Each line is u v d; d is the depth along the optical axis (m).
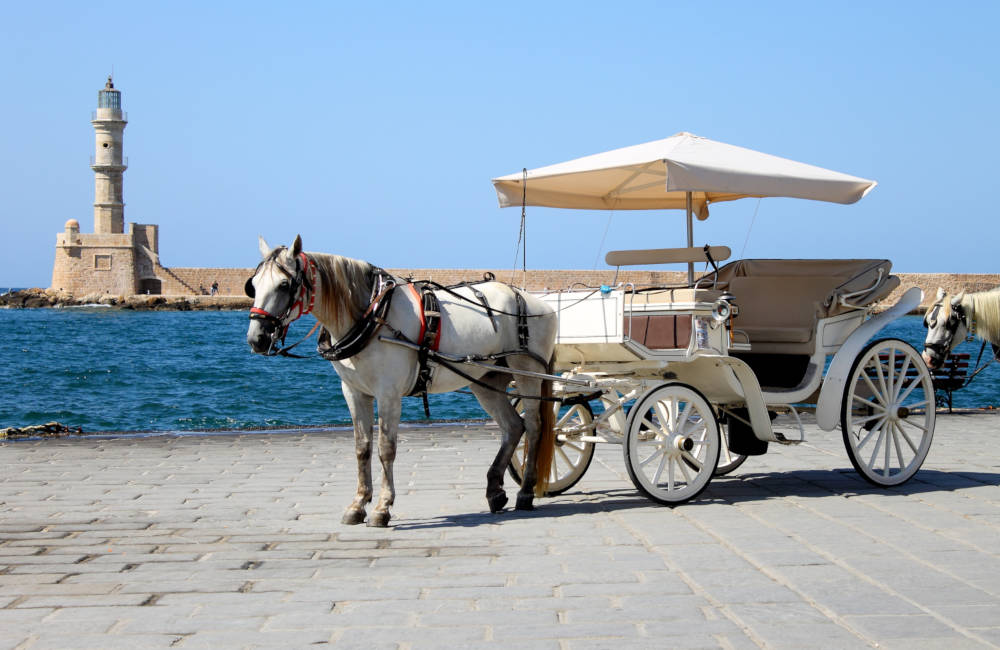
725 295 8.13
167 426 19.52
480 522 7.39
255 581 5.69
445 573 5.83
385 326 7.21
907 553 6.13
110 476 9.66
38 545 6.68
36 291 104.12
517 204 9.25
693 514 7.50
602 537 6.75
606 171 8.55
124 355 42.16
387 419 7.23
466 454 11.02
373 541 6.75
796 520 7.20
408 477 9.54
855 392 8.78
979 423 13.60
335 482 9.30
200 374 32.03
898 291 83.56
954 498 8.05
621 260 9.06
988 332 10.52
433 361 7.41
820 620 4.82
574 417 9.34
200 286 104.81
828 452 11.12
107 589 5.54
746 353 9.16
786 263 9.41
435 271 98.75
